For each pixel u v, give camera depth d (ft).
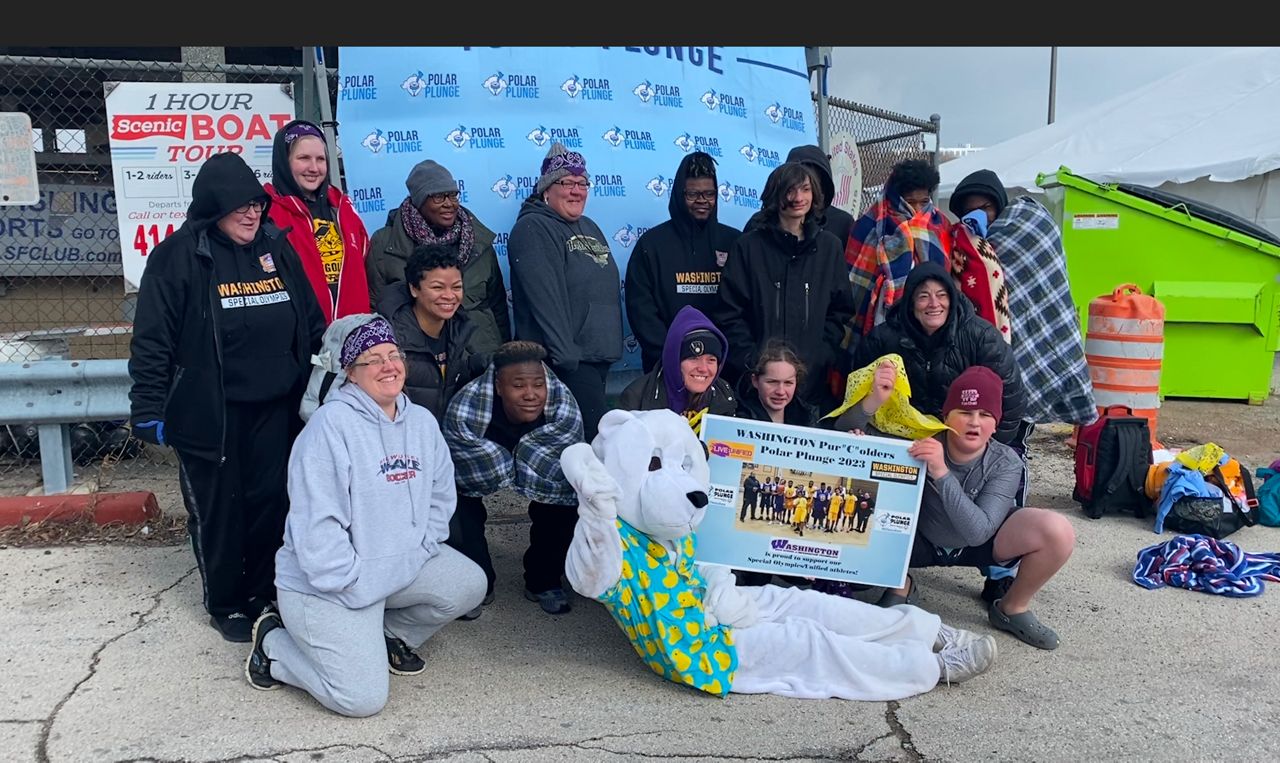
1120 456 16.37
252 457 11.71
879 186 26.53
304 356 11.88
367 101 16.33
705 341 12.14
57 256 20.74
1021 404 13.82
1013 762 9.07
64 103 26.55
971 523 11.55
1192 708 10.16
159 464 19.29
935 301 13.11
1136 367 20.25
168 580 13.35
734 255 14.67
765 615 11.05
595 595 10.30
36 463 19.08
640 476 10.29
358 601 9.91
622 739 9.37
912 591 13.09
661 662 10.44
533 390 11.86
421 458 10.64
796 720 9.85
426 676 10.78
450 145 16.69
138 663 10.81
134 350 10.98
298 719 9.68
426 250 11.94
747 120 19.77
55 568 13.69
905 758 9.12
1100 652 11.55
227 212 10.93
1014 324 16.31
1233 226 28.25
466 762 8.91
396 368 10.38
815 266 14.57
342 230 13.56
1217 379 27.71
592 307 14.38
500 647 11.61
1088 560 14.75
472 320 13.76
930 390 13.60
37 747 9.00
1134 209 27.68
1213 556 13.83
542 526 12.69
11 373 16.05
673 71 18.78
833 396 15.56
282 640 10.25
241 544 11.72
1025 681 10.79
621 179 17.87
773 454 11.68
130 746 9.06
